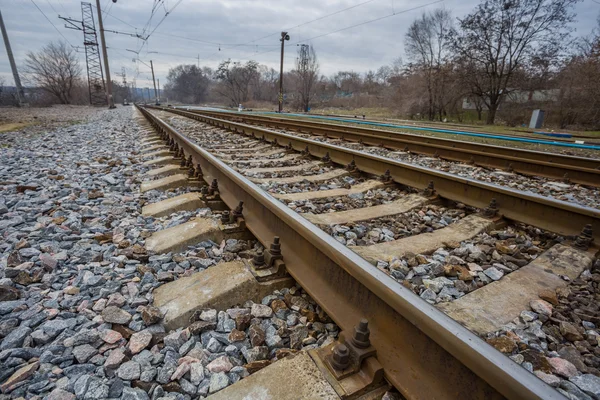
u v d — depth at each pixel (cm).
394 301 150
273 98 7556
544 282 239
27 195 415
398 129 1531
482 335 188
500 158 667
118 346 176
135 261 259
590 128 2353
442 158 759
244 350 176
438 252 280
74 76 6050
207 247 288
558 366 167
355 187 472
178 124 1468
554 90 2706
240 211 322
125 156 694
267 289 221
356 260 186
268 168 581
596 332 195
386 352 153
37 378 152
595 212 288
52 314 196
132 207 388
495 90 2989
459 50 3098
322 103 6025
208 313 197
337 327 193
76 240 296
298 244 236
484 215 356
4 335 181
